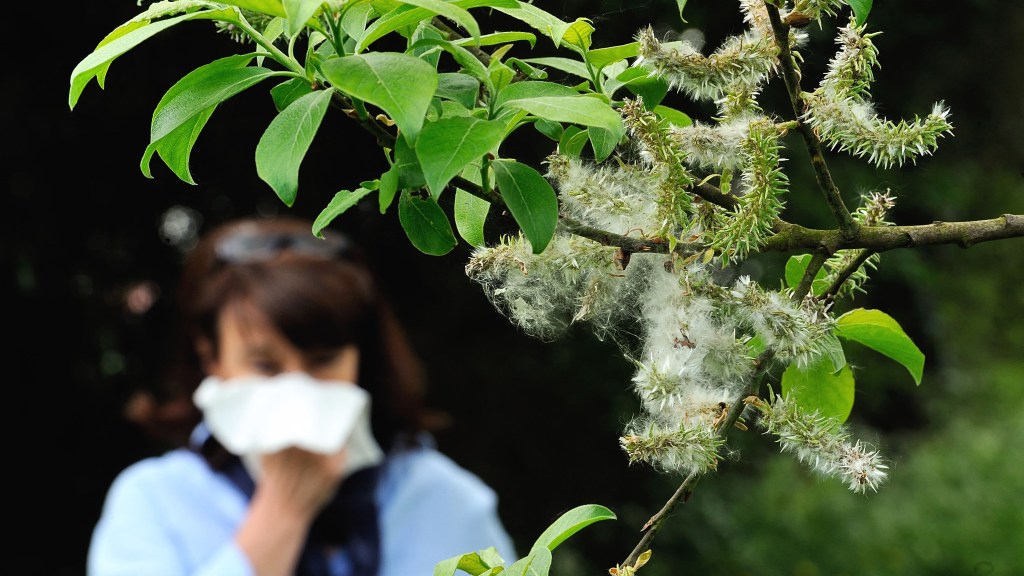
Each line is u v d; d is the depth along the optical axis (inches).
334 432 126.9
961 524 418.0
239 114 333.7
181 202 347.9
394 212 335.0
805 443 64.6
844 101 61.1
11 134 321.7
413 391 151.4
